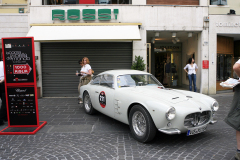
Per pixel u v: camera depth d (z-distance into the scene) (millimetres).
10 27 8938
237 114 2949
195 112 3428
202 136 4055
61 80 9094
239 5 9289
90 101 5668
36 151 3367
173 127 3354
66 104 7434
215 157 3111
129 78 4711
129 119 3871
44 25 8789
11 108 4621
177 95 3912
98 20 8953
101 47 9117
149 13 9016
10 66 4547
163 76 13094
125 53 9203
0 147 3545
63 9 8891
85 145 3613
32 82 4551
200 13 9109
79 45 9047
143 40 9070
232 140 3836
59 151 3361
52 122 5113
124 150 3379
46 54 9016
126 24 8867
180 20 9078
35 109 4598
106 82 4945
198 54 9633
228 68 10445
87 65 6949
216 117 5516
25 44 4473
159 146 3541
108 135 4145
